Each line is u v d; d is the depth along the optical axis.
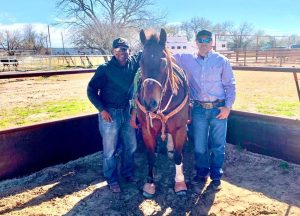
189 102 3.03
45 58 21.59
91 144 4.14
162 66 2.52
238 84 11.46
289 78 13.62
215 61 2.94
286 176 3.36
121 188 3.27
